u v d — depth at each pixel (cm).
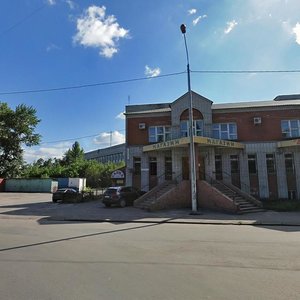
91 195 3272
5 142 5784
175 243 974
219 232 1238
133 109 3259
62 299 486
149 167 2862
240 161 2714
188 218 1719
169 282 572
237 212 1938
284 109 2739
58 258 760
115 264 702
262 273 633
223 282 573
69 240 1030
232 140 2758
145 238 1077
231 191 2319
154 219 1684
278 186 2650
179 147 2619
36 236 1117
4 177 5872
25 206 2586
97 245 938
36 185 5441
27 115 5906
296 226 1462
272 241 1016
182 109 2816
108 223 1576
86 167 6931
